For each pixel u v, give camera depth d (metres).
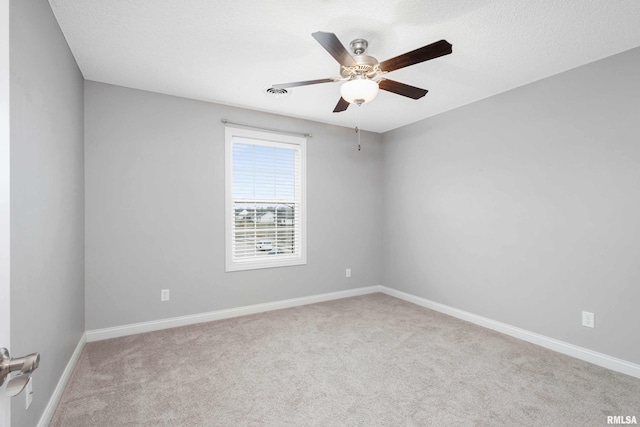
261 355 2.52
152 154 3.03
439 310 3.68
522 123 2.88
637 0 1.70
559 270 2.61
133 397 1.93
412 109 3.54
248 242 3.62
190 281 3.23
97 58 2.39
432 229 3.80
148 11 1.83
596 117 2.39
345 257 4.29
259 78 2.75
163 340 2.80
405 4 1.76
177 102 3.15
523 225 2.87
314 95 3.13
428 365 2.36
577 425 1.70
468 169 3.37
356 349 2.64
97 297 2.80
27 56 1.41
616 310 2.29
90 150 2.76
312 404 1.88
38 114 1.55
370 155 4.50
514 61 2.42
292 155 3.92
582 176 2.47
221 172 3.38
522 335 2.86
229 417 1.75
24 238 1.36
